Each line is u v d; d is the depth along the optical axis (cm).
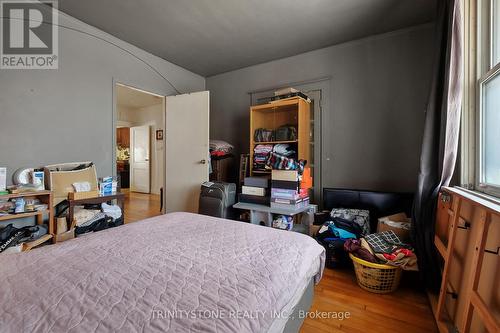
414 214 186
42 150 238
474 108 157
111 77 291
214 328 62
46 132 241
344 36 287
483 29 154
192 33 284
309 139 316
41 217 227
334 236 227
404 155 268
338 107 304
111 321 63
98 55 278
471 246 120
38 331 60
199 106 340
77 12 246
